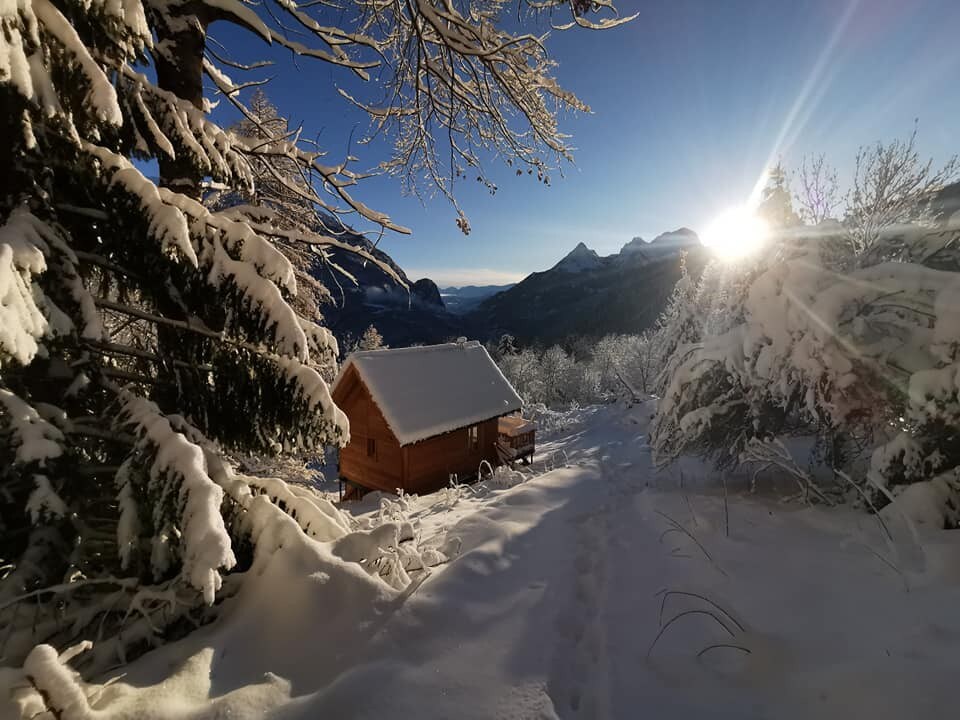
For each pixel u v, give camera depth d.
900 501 3.86
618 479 8.11
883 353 4.68
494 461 16.66
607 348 45.47
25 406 2.39
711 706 2.16
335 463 21.33
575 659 2.73
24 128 2.33
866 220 6.41
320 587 2.81
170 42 4.16
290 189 5.29
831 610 2.72
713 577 3.39
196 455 2.51
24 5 2.04
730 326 7.41
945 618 2.38
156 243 2.97
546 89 6.36
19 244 2.22
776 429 6.80
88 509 2.85
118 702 2.08
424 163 6.88
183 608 2.75
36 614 2.32
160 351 3.58
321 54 5.13
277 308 3.03
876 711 1.92
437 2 5.44
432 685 2.30
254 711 2.09
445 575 3.35
